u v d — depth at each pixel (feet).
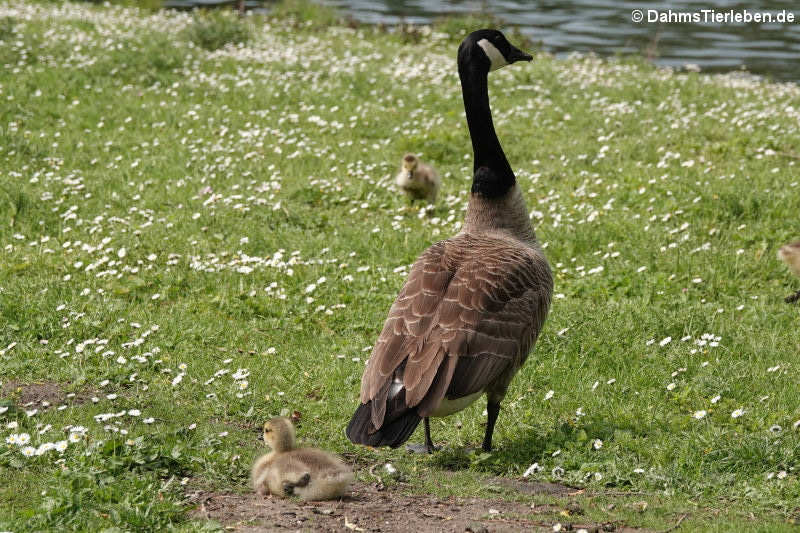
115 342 40.45
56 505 24.70
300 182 63.41
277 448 28.30
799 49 131.75
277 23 124.47
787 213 57.16
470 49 35.24
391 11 155.33
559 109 83.30
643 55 121.90
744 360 40.34
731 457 31.04
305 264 49.96
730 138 74.59
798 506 28.09
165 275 47.75
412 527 24.95
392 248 53.06
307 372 38.73
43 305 42.91
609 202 59.11
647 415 34.94
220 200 58.85
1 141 67.05
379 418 26.76
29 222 54.65
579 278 49.49
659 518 26.71
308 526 24.79
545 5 167.12
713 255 51.52
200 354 39.86
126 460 28.25
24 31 98.02
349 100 84.58
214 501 26.73
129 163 66.33
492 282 29.48
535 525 25.53
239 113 78.23
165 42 96.84
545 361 39.86
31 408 33.86
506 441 33.22
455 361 27.78
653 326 43.04
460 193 63.82
